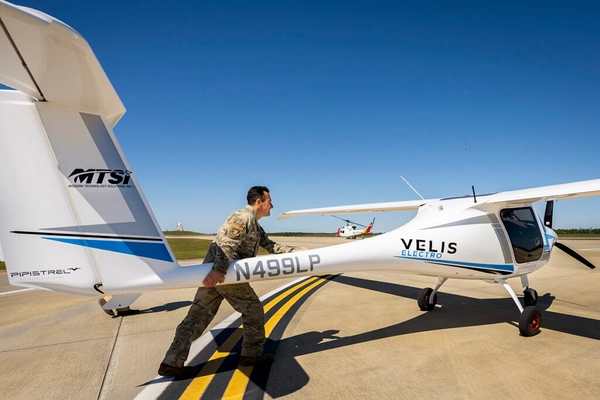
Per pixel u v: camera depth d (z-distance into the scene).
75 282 2.34
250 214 2.75
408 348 3.33
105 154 2.43
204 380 2.71
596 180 3.62
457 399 2.32
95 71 1.85
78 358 3.29
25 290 7.80
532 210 4.48
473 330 3.88
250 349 2.96
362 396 2.39
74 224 2.35
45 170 2.30
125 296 3.10
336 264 3.06
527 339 3.56
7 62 1.72
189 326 2.79
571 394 2.38
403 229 3.61
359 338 3.66
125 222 2.46
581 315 4.49
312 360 3.07
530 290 4.85
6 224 2.20
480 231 3.88
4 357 3.39
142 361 3.18
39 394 2.56
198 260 12.98
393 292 6.21
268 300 5.74
